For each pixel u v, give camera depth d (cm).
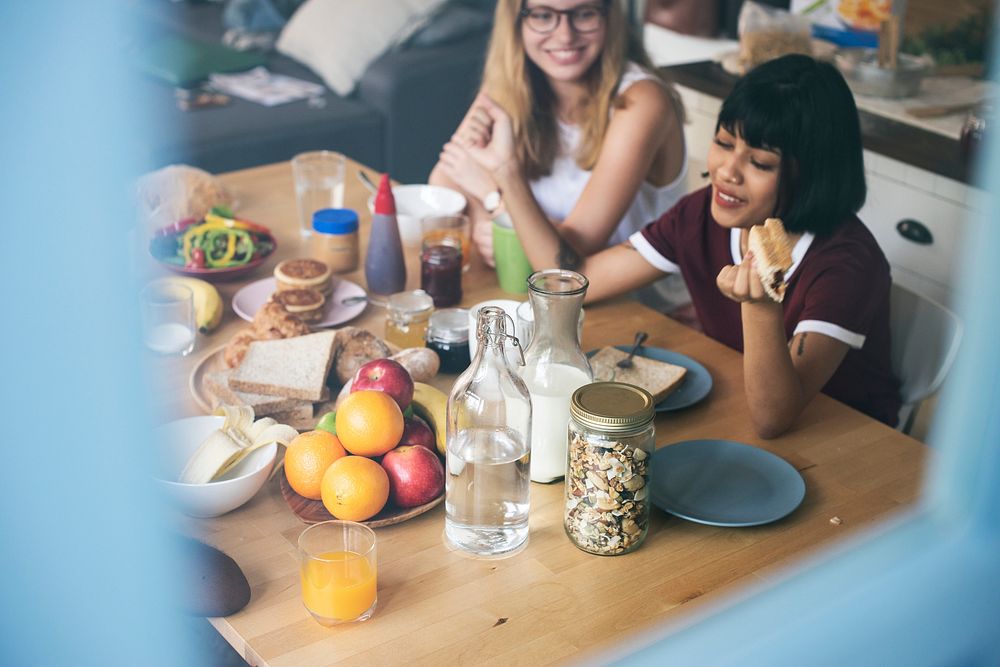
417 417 112
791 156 138
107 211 62
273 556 99
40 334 71
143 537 83
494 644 88
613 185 178
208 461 103
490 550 99
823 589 93
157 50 354
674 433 123
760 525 105
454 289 154
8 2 49
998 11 109
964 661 92
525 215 161
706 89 271
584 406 96
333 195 178
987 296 101
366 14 357
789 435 123
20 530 77
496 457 96
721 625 88
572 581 96
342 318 148
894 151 223
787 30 274
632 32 189
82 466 78
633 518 99
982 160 205
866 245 141
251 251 163
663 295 208
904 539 99
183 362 136
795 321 145
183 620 85
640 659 86
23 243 65
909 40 277
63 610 76
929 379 149
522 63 186
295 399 120
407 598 93
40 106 53
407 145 352
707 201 160
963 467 101
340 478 99
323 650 87
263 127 323
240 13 385
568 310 107
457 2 374
